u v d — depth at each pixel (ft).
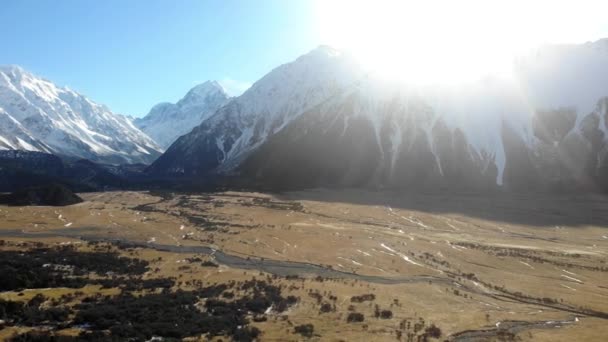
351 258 431.02
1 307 253.24
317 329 246.47
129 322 246.47
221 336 231.09
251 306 278.46
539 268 420.77
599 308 310.24
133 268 368.89
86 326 239.91
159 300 282.15
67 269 355.56
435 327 257.96
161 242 482.69
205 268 378.53
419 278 373.81
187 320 250.98
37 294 287.89
